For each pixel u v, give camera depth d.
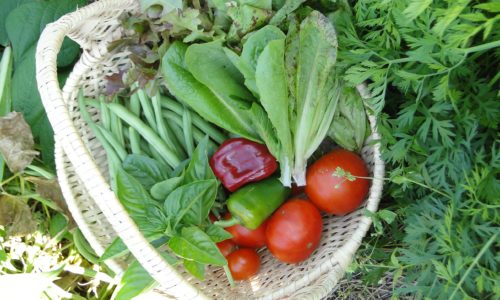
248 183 1.13
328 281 1.05
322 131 1.07
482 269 0.83
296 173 1.09
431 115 0.92
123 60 1.17
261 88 0.97
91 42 1.08
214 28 1.03
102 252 1.15
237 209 1.10
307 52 0.98
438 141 0.97
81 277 1.35
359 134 1.10
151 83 1.09
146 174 1.13
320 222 1.10
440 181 0.97
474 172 0.86
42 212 1.35
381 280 1.16
